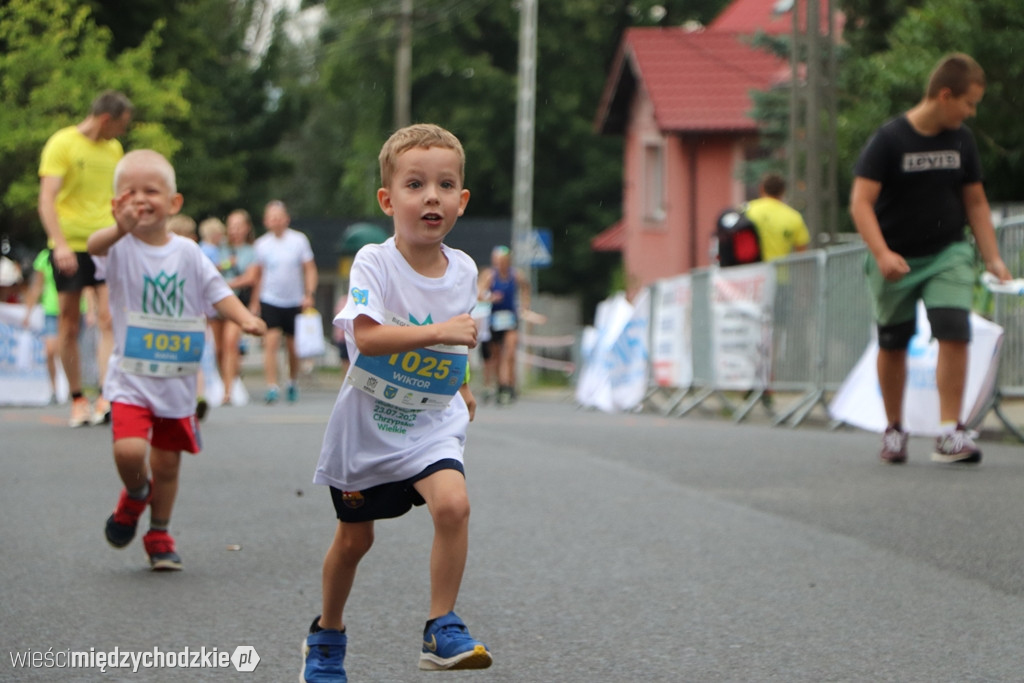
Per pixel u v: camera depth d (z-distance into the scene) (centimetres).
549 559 802
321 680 544
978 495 994
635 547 834
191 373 790
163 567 774
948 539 840
